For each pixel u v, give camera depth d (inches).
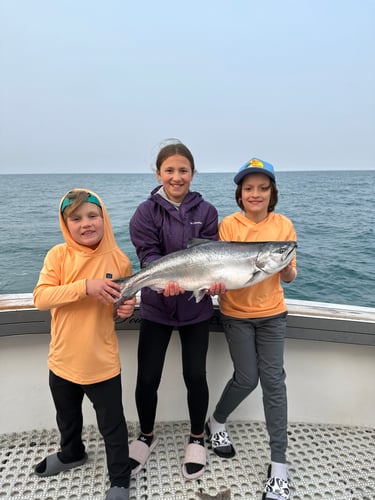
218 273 71.1
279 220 83.2
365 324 82.9
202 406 77.1
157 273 69.3
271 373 75.1
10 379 85.8
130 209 728.3
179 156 74.5
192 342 75.8
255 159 77.6
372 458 81.6
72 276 67.2
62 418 71.6
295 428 91.7
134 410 92.7
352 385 92.0
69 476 74.4
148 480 73.9
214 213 81.2
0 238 507.5
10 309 78.0
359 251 400.2
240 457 81.1
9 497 69.0
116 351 71.0
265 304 76.0
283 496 68.6
